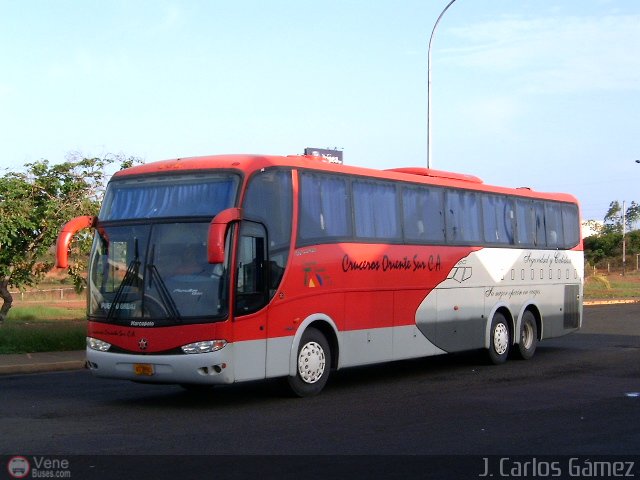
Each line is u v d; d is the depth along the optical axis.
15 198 21.44
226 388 14.62
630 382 15.11
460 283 17.14
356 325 14.34
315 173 13.70
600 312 35.84
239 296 12.05
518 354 19.08
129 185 13.05
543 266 19.98
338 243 14.01
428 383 15.23
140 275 12.31
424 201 16.38
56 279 45.38
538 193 20.19
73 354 19.30
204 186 12.41
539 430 10.58
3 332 20.47
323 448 9.49
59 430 10.60
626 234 88.25
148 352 12.06
